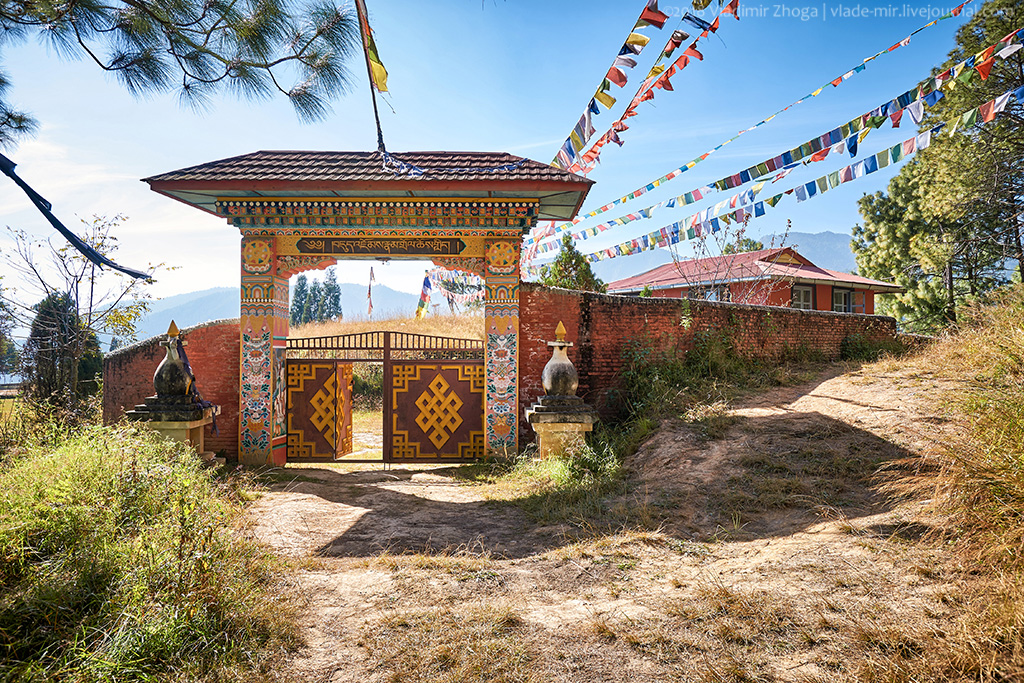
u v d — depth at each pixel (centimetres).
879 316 1509
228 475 808
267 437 1009
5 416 1073
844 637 350
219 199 1006
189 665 329
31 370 1252
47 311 1294
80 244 460
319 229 1023
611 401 1111
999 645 316
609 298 1130
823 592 409
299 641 378
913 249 2178
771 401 990
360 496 803
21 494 474
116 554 425
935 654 317
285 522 668
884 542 478
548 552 561
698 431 873
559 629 391
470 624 397
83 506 476
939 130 690
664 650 358
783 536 539
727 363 1178
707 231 954
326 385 1070
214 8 515
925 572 416
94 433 671
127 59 531
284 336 1064
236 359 1045
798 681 313
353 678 336
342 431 1112
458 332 2131
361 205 1009
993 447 475
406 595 455
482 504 755
